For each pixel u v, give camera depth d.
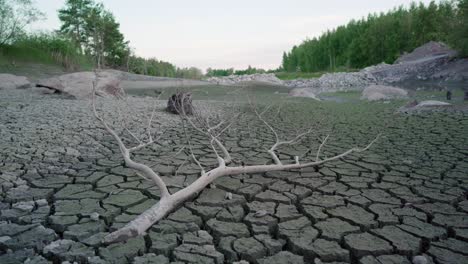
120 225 2.54
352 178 3.67
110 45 27.44
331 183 3.52
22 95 11.31
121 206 2.88
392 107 11.01
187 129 6.78
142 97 14.34
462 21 27.48
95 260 2.05
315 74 56.91
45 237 2.33
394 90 15.30
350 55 57.78
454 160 4.34
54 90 12.55
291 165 3.83
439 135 6.01
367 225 2.54
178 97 8.76
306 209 2.86
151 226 2.49
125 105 9.91
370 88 15.95
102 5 35.53
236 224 2.60
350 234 2.42
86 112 7.99
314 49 75.38
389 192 3.26
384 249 2.21
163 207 2.60
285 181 3.58
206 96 16.95
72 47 26.78
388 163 4.25
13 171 3.74
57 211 2.78
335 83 32.50
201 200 3.03
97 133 5.89
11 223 2.55
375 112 9.82
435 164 4.17
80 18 35.66
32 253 2.13
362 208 2.88
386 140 5.73
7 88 13.73
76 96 11.36
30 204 2.89
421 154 4.69
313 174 3.82
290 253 2.20
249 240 2.34
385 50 52.44
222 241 2.33
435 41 45.12
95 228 2.48
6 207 2.85
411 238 2.36
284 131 6.80
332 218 2.70
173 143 5.50
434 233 2.43
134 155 4.65
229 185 3.42
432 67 30.27
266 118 8.78
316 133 6.55
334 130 6.88
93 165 4.08
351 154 4.77
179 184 3.49
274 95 18.19
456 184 3.44
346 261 2.14
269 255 2.21
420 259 2.07
